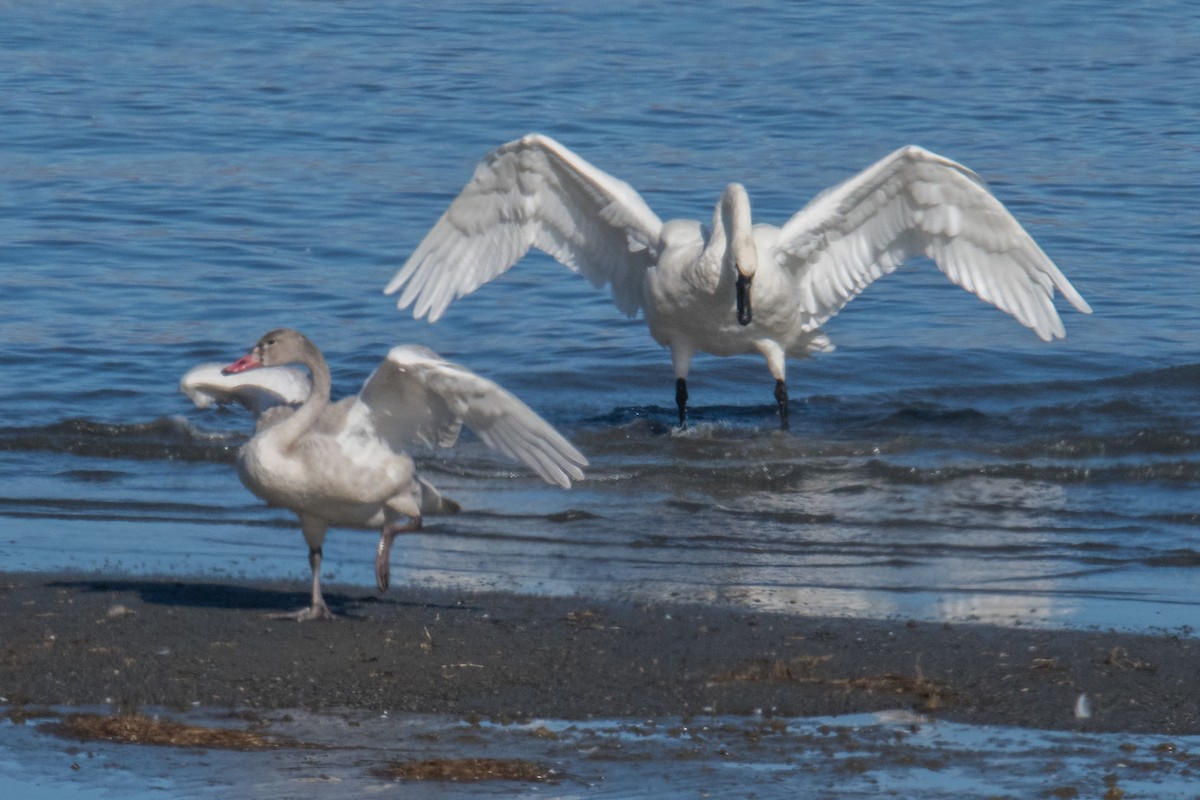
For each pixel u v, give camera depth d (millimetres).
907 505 14312
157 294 20516
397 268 21719
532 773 8641
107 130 28391
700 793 8391
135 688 9789
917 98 31094
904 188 15852
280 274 21391
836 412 17359
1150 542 13289
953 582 12250
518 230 16453
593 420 17000
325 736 9125
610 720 9438
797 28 37844
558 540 13258
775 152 27125
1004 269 15867
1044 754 8969
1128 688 9977
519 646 10625
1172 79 32938
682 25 38094
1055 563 12773
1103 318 20078
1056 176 25828
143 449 15547
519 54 34812
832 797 8367
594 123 28938
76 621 10898
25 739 9031
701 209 23688
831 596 11898
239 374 11891
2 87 31328
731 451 15922
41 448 15555
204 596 11570
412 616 11219
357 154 27125
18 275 21047
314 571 11086
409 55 34750
